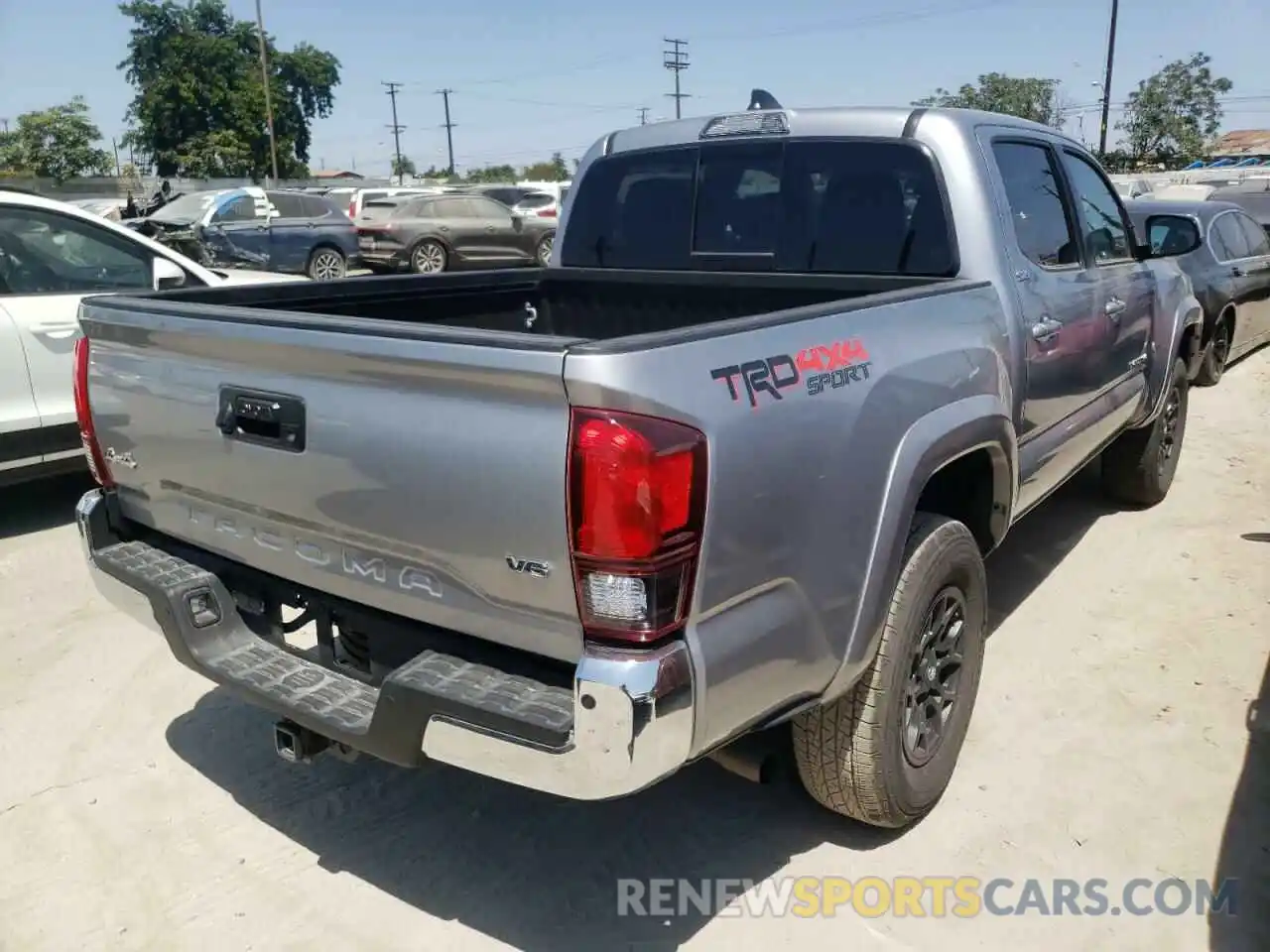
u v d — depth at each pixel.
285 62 58.28
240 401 2.54
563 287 4.32
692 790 3.28
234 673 2.65
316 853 3.00
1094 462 6.80
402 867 2.94
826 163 3.70
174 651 2.80
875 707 2.72
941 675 3.09
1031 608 4.56
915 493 2.67
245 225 17.88
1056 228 3.96
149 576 2.83
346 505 2.37
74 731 3.65
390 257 19.86
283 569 2.63
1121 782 3.27
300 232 18.50
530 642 2.18
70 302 5.68
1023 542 5.35
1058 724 3.61
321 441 2.37
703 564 2.08
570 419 1.98
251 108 55.25
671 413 2.00
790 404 2.28
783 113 3.82
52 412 5.61
